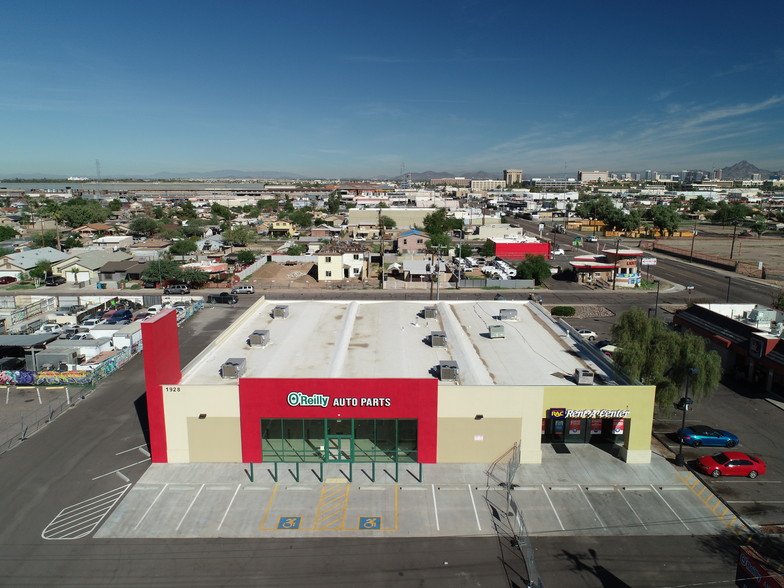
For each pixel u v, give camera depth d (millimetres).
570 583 21672
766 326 47219
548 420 33406
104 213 180875
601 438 33906
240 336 39844
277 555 23375
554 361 35688
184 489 28453
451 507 26891
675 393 33594
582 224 167375
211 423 30812
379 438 31656
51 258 91250
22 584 21672
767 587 17797
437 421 30656
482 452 31078
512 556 23391
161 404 30562
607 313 68125
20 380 43438
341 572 22328
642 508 26875
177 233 137375
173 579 21938
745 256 114500
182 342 54656
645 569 22531
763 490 28578
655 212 152250
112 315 62688
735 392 42281
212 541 24312
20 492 28141
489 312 46688
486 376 32781
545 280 90250
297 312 46156
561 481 29250
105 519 25906
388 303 49188
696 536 24750
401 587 21484
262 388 30219
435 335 37469
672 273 96688
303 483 28984
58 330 57812
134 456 31953
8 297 68875
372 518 25969
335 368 33406
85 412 38250
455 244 126812
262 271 95500
